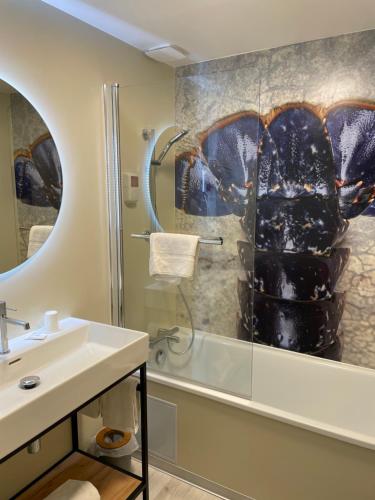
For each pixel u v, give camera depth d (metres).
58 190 1.80
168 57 2.35
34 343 1.55
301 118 2.29
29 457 1.72
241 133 2.02
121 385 1.68
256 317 2.65
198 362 2.22
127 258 2.22
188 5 1.70
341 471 1.55
